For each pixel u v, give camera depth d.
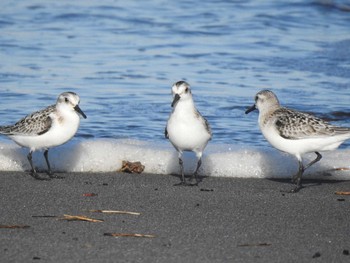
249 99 19.97
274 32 28.59
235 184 13.59
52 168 14.38
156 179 13.82
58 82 21.33
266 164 14.48
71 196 12.34
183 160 14.59
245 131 17.45
